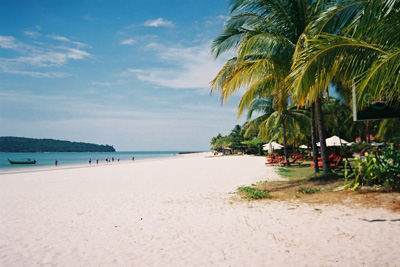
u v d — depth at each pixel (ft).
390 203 21.91
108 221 21.76
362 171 29.12
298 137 112.98
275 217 20.76
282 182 41.16
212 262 13.08
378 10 17.79
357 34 19.12
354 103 29.07
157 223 20.67
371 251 13.25
